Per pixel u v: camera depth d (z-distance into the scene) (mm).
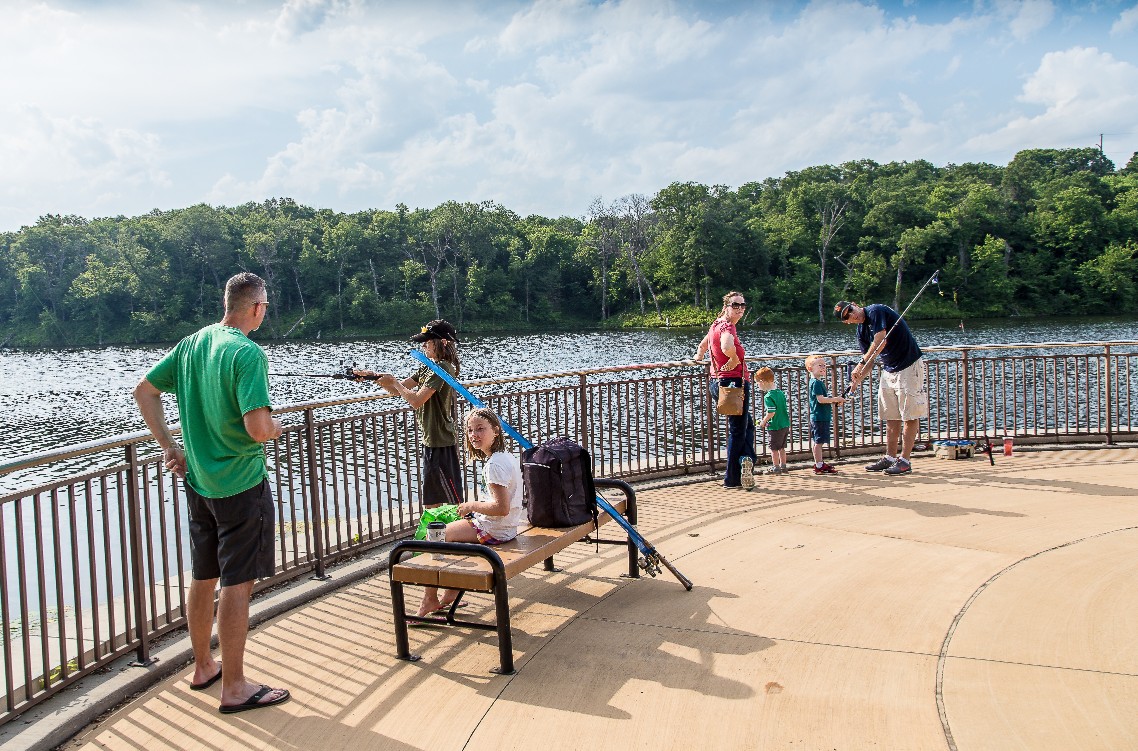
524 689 3768
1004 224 91188
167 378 3793
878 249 94375
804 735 3289
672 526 6430
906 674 3783
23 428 26156
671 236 92750
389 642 4391
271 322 94938
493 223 107438
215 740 3418
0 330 100938
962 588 4852
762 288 92438
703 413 8531
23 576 3613
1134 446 9023
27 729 3449
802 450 9008
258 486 3697
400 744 3332
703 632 4344
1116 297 85938
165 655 4195
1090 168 120750
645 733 3344
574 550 5906
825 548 5727
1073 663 3832
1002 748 3146
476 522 4523
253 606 4785
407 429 6348
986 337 53375
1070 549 5496
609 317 98875
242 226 108062
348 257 101625
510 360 48188
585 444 7867
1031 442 9383
